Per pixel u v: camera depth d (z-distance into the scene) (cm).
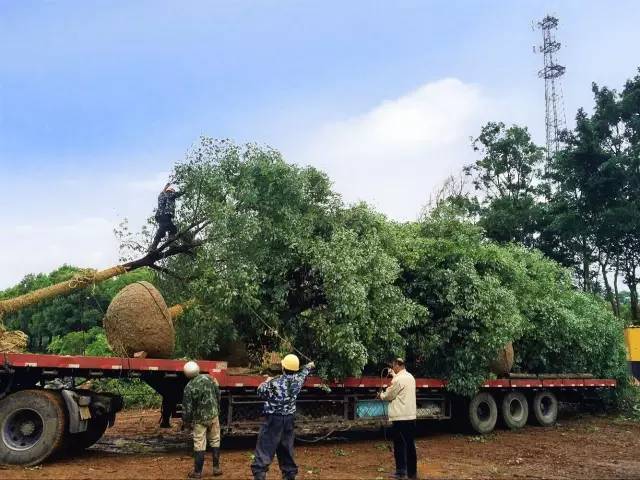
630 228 2947
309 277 1309
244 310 1248
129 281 3180
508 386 1627
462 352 1442
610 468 1057
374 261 1269
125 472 920
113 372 1077
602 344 2031
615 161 2948
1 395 989
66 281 1279
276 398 793
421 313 1370
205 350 1256
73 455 1091
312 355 1280
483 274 1546
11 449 957
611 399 2100
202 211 1293
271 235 1255
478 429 1527
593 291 3525
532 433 1580
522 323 1631
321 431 1409
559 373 1955
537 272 1928
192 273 1314
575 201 3183
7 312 1197
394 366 945
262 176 1282
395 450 912
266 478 898
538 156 3622
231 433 1119
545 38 4044
